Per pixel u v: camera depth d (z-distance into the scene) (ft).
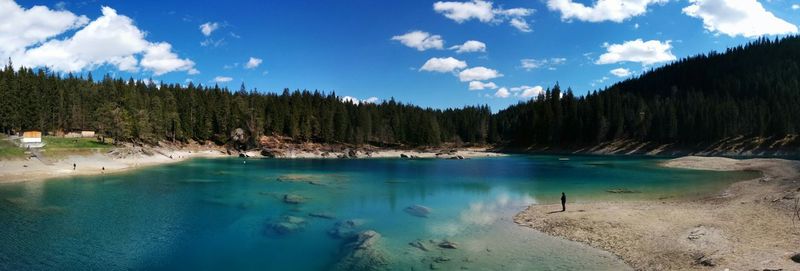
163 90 519.19
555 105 577.84
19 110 339.77
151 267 75.87
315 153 424.87
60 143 291.58
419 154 452.76
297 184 182.60
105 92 437.99
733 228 86.74
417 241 88.79
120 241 90.79
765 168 238.89
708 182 188.34
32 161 225.15
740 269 62.44
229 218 112.68
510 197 147.95
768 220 91.30
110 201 135.85
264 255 82.48
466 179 207.41
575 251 80.89
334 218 112.88
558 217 108.47
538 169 269.64
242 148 445.78
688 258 72.08
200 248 86.74
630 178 210.18
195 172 236.22
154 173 227.40
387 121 582.35
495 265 74.08
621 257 76.43
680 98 594.65
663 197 143.84
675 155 424.05
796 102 455.22
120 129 341.00
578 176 221.66
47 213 115.55
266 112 531.91
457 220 109.40
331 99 607.78
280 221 108.27
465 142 628.69
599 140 498.69
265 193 155.33
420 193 157.48
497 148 581.94
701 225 91.25
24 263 75.87
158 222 107.76
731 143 410.93
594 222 100.42
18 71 414.00
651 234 87.86
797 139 381.19
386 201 139.13
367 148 512.22
